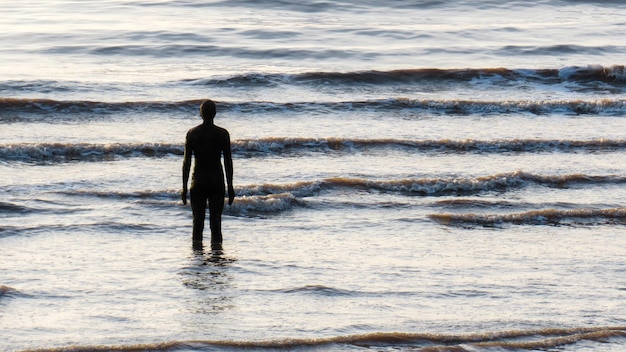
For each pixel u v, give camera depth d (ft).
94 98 177.47
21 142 146.41
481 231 112.57
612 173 140.15
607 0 342.03
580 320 84.12
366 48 241.76
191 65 214.69
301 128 162.20
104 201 119.44
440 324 82.28
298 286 90.99
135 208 116.37
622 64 229.86
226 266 96.84
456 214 117.08
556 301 88.84
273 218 115.44
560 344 77.92
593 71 207.21
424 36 262.47
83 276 92.32
